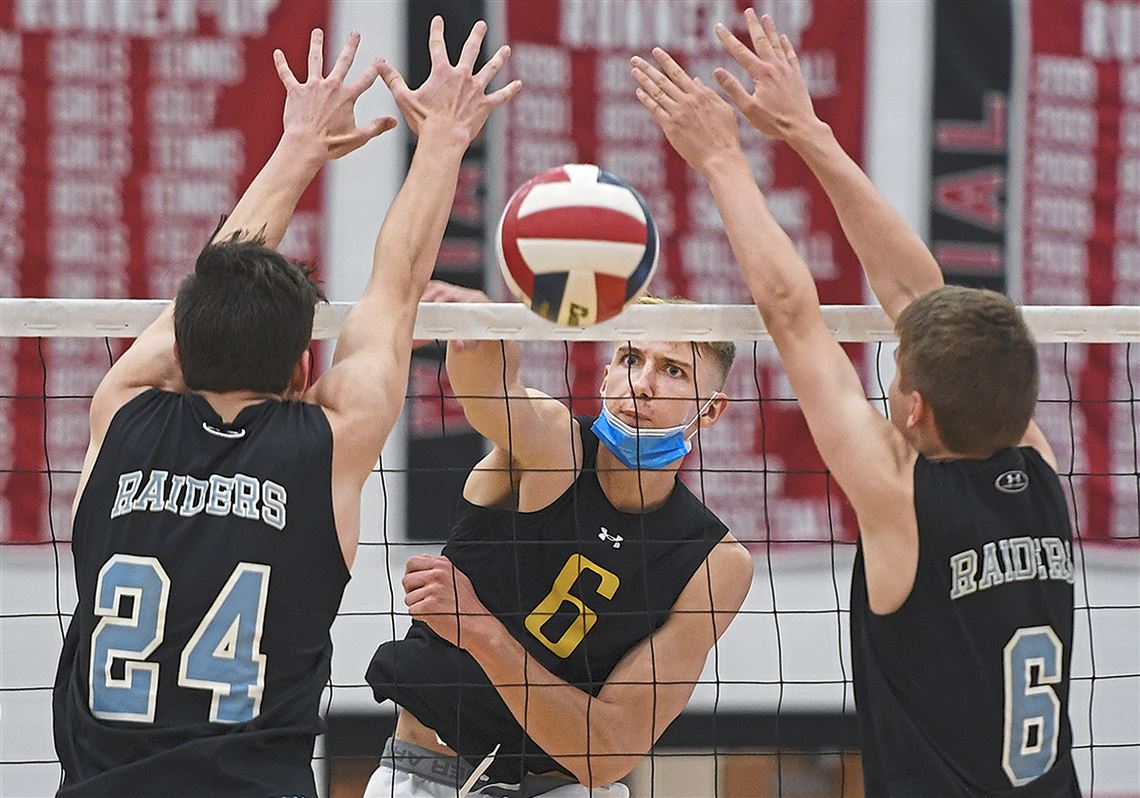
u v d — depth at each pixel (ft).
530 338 30.17
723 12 58.80
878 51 59.47
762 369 59.21
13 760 56.85
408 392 57.98
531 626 33.58
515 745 35.19
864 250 29.53
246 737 23.76
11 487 57.00
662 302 33.78
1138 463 59.98
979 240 59.98
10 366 56.90
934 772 25.36
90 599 24.73
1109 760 59.93
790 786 59.41
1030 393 25.96
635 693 32.96
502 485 34.19
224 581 24.41
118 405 26.58
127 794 23.29
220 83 57.31
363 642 57.77
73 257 56.90
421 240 28.14
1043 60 59.88
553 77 58.39
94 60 56.85
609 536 33.50
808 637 59.36
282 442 25.25
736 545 34.63
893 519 25.38
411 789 35.35
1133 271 60.13
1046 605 26.18
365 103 58.23
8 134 56.49
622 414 32.65
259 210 28.68
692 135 28.89
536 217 25.94
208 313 25.53
